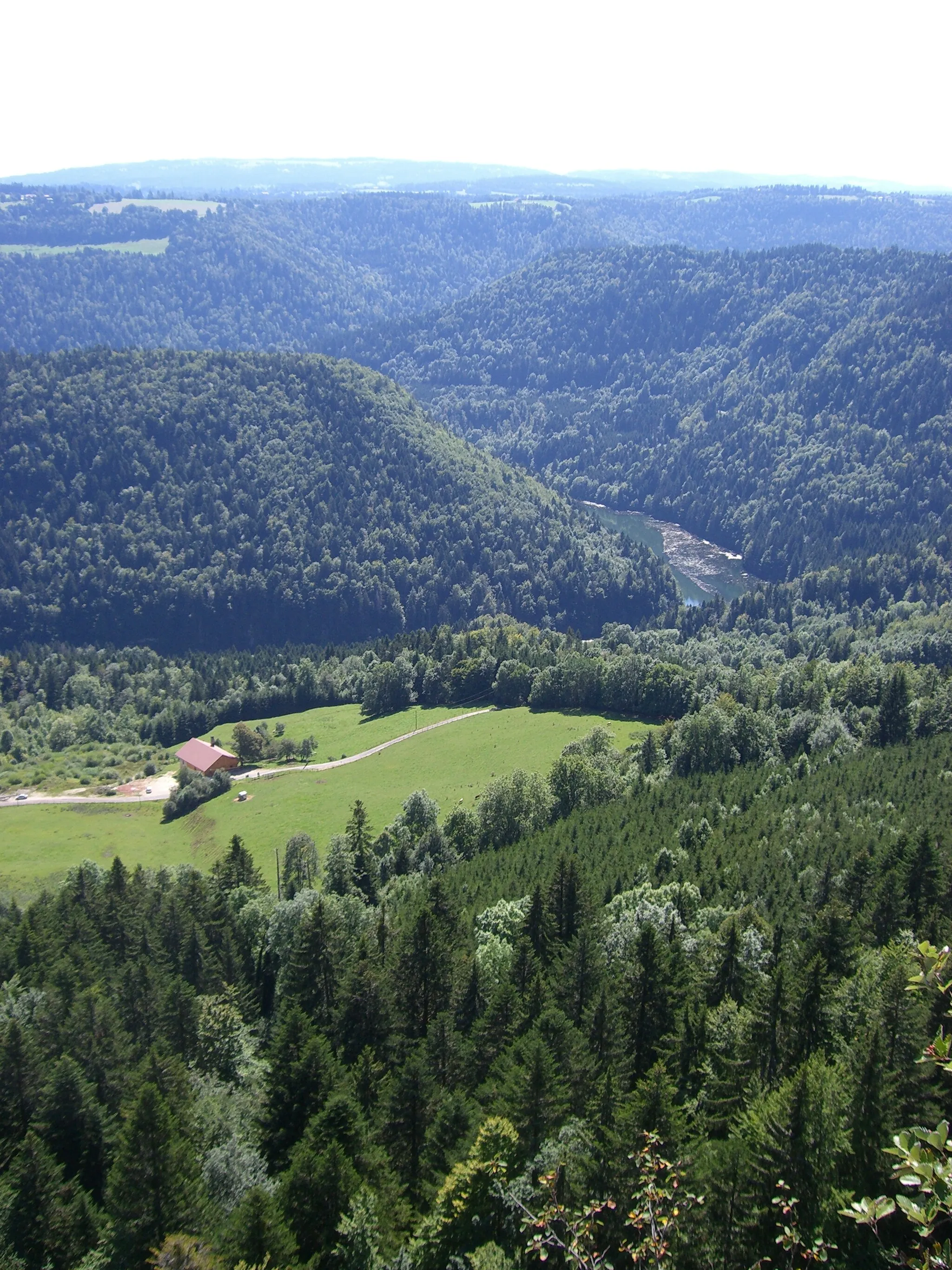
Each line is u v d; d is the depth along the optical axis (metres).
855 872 83.94
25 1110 63.50
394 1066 66.75
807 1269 27.34
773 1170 40.34
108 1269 47.59
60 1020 72.75
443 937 73.94
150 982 80.69
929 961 17.92
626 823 118.19
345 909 95.00
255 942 95.56
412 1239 45.59
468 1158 47.22
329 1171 47.44
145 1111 49.12
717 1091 53.12
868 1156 42.53
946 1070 16.69
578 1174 42.47
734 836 105.62
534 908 79.38
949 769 117.12
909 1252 35.31
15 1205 51.50
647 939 63.03
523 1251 39.44
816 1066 45.38
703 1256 38.38
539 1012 63.41
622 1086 55.53
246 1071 70.50
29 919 97.12
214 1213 49.12
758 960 71.44
